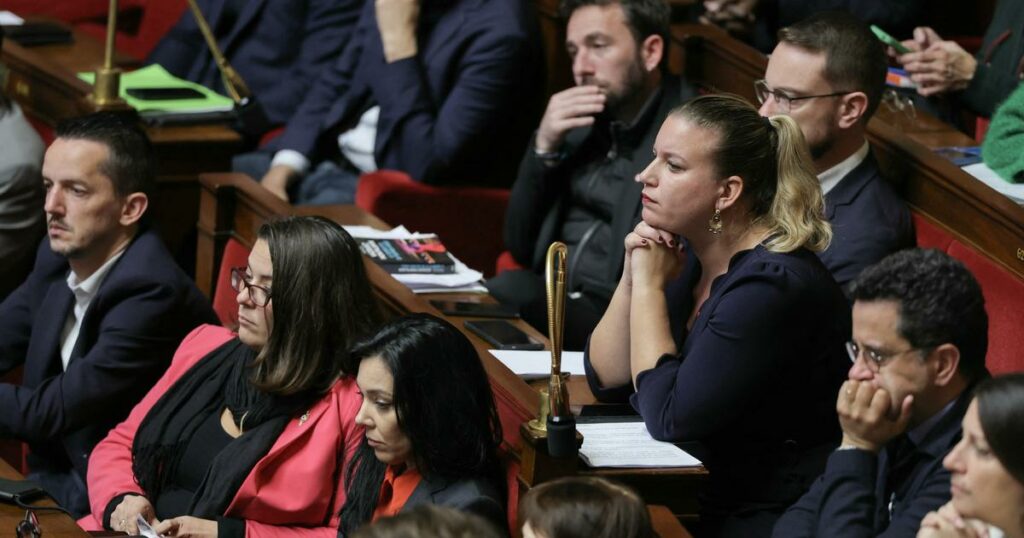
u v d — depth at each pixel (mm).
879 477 7219
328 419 8656
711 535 8266
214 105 14312
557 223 12266
